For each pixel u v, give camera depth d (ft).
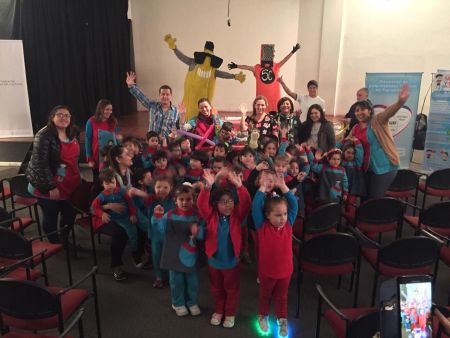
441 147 19.97
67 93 25.38
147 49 31.60
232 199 7.88
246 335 8.17
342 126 19.44
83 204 10.93
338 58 27.71
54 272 10.64
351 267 8.71
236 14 30.14
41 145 10.12
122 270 10.42
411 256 8.10
